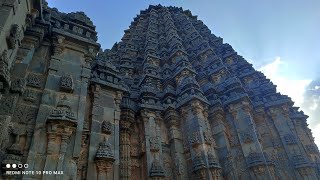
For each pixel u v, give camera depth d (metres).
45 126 10.31
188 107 20.28
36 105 10.97
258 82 27.48
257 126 22.75
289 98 24.38
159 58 29.53
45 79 12.05
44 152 9.71
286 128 22.20
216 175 16.41
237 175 18.25
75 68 13.09
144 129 18.66
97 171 12.83
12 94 10.26
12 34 10.20
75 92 12.19
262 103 23.69
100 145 13.60
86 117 14.56
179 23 42.41
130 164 16.98
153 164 16.53
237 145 19.83
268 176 17.08
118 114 15.96
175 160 17.98
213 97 22.98
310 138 22.73
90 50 14.02
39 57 12.72
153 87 23.23
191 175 17.27
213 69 27.70
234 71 29.89
